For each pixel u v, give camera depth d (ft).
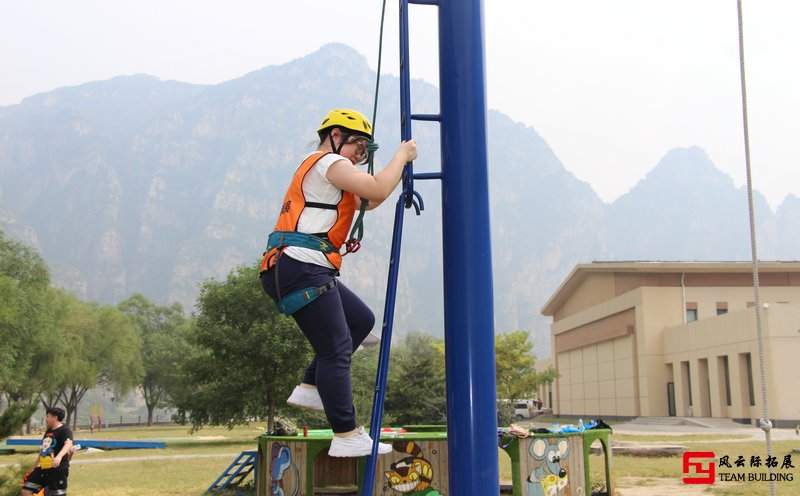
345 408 10.66
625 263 158.40
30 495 27.17
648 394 149.89
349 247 10.95
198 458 77.82
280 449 17.97
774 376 117.60
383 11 12.44
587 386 187.21
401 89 11.91
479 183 11.60
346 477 22.07
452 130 11.75
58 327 168.45
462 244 11.46
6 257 131.64
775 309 119.44
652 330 151.84
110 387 245.04
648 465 53.57
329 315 10.51
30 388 148.46
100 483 51.93
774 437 94.48
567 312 208.33
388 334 10.94
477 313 11.32
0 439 27.02
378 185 10.44
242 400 94.94
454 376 11.32
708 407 136.98
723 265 150.61
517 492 19.88
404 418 95.25
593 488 28.91
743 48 16.28
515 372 160.66
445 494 17.67
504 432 20.21
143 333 298.56
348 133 11.10
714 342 133.28
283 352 93.91
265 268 10.61
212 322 97.55
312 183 10.68
